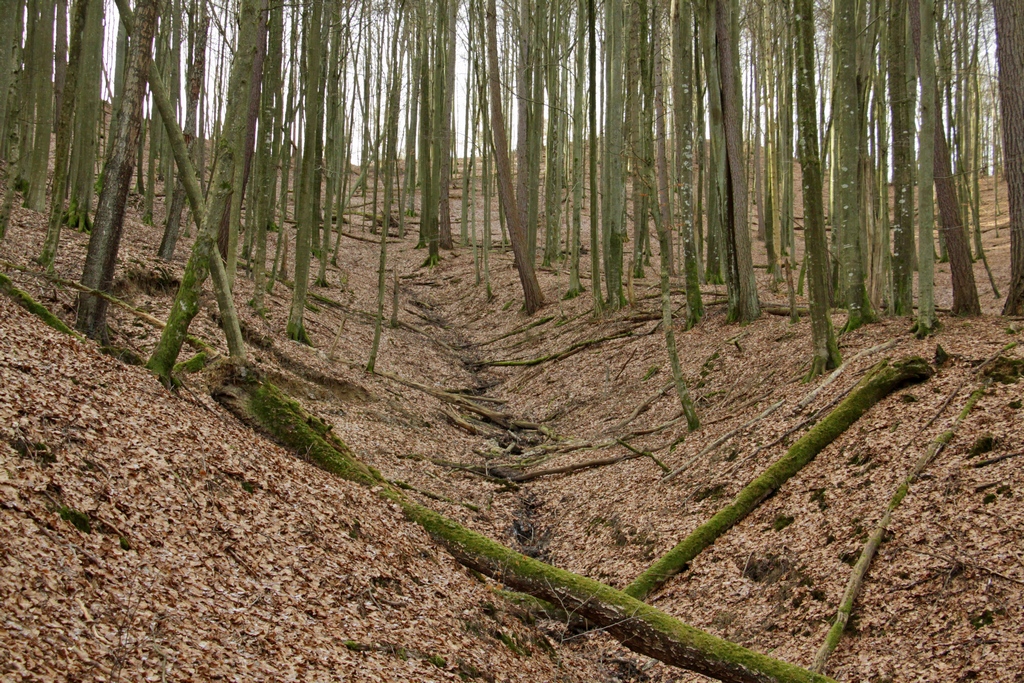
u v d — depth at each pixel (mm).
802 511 10594
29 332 8523
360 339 23406
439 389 21109
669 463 13984
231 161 9914
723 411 15469
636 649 8328
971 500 9047
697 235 27359
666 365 19609
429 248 39125
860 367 13484
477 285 34188
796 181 48812
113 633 4980
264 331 17953
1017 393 10500
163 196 36094
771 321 19094
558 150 33625
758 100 34000
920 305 13758
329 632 6430
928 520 9094
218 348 14969
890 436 11039
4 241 14695
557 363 23078
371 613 7184
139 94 10078
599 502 13773
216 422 9430
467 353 27484
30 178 21625
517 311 29688
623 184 30484
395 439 15867
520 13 33375
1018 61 13695
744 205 19828
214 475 7801
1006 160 14148
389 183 27078
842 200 16000
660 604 10281
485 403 21688
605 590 8617
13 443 6234
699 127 25969
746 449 12820
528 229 32281
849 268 16000
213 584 6234
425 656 6820
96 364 8805
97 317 10500
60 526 5621
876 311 18000
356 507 9117
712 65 22203
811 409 12961
